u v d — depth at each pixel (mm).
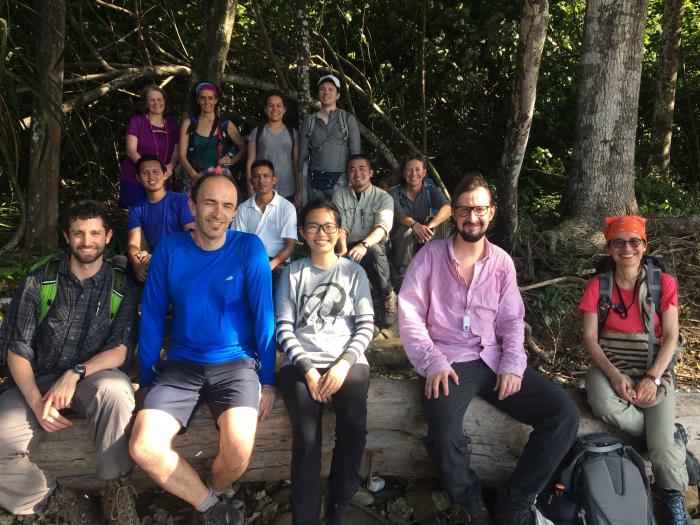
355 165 4121
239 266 2785
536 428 2768
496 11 7137
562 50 7789
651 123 8523
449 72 7453
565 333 4285
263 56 7395
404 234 4449
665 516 2889
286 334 2887
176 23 7305
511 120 4402
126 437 2646
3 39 3561
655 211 5719
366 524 2930
